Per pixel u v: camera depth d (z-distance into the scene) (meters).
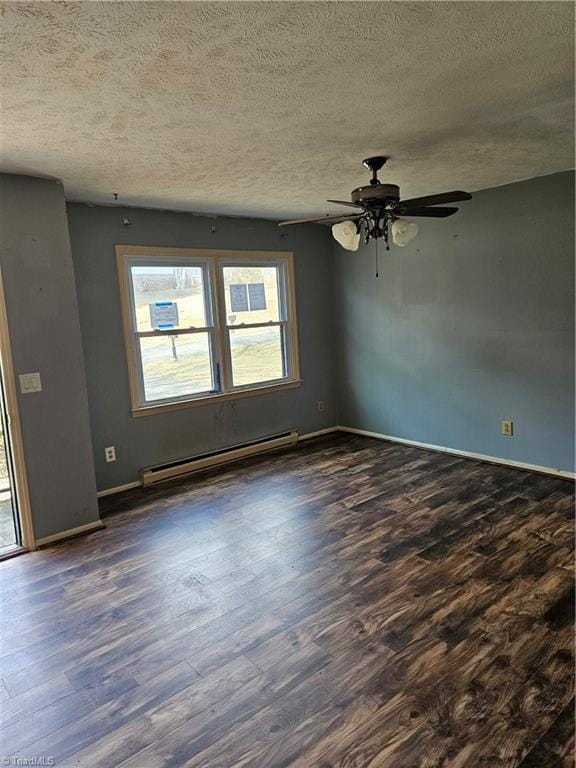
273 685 1.99
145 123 2.33
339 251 5.49
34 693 2.01
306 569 2.83
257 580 2.74
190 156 2.87
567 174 3.64
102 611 2.53
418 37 1.66
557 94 2.19
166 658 2.17
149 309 4.34
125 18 1.46
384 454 4.85
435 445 4.88
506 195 4.00
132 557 3.07
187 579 2.79
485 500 3.64
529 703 1.83
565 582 2.58
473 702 1.85
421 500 3.71
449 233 4.44
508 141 2.85
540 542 2.99
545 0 1.47
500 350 4.23
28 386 3.20
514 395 4.20
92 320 3.99
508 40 1.70
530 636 2.19
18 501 3.21
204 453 4.70
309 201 4.26
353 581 2.69
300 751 1.69
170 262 4.43
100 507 3.88
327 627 2.32
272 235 5.07
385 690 1.93
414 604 2.46
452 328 4.55
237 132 2.51
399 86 2.04
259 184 3.59
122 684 2.03
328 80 1.96
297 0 1.41
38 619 2.49
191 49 1.66
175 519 3.59
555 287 3.83
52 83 1.86
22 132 2.35
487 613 2.36
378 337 5.23
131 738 1.78
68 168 2.98
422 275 4.72
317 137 2.64
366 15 1.51
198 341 4.66
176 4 1.40
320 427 5.68
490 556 2.86
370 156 3.03
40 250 3.19
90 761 1.70
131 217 4.13
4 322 3.09
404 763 1.62
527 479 3.99
